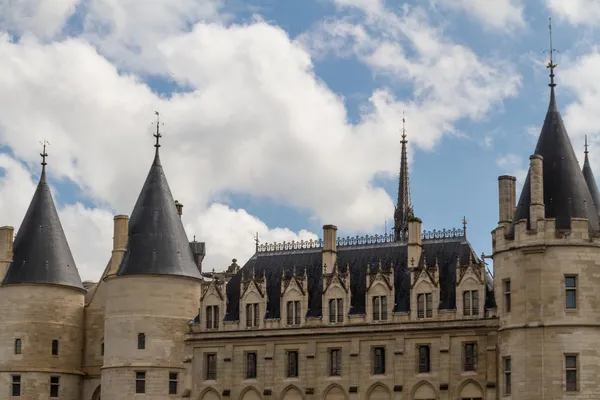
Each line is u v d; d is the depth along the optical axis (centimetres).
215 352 9956
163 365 10006
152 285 10125
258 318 9819
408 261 9544
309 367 9494
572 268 8200
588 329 8106
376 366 9300
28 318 10775
